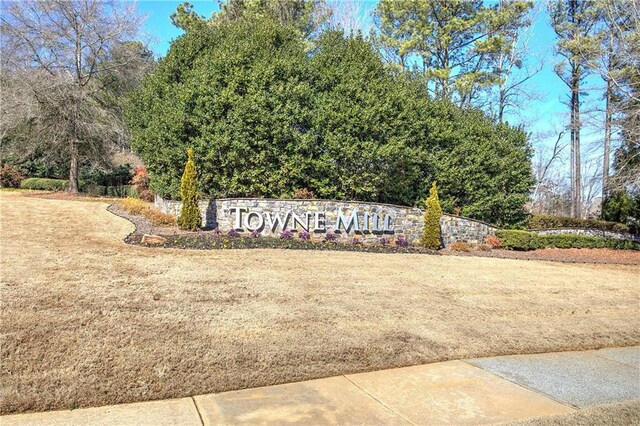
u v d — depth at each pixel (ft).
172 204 44.01
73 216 42.52
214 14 80.64
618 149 70.54
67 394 11.99
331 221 42.29
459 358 16.89
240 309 19.42
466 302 23.97
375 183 45.32
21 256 25.38
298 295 22.34
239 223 39.86
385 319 19.89
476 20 79.46
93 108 69.36
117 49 72.08
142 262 26.61
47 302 17.88
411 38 80.89
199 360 14.37
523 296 26.58
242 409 11.84
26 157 73.67
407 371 15.31
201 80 41.86
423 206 51.06
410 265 33.19
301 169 42.63
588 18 82.43
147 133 47.65
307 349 15.93
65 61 68.85
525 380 15.01
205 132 41.27
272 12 77.41
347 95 43.50
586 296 28.19
